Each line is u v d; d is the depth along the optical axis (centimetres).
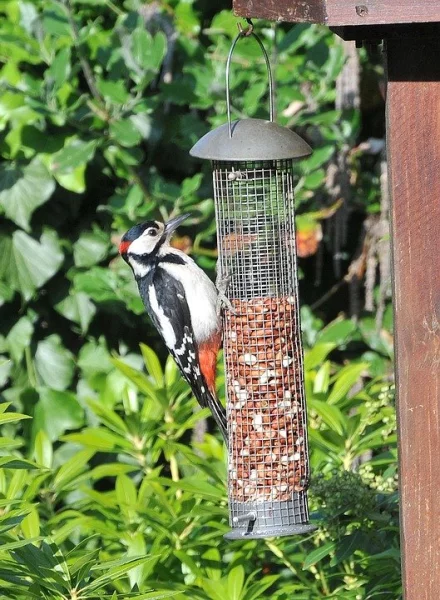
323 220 1464
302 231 1395
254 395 934
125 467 1031
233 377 947
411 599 720
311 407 1003
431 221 697
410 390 708
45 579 698
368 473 930
